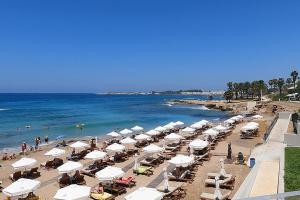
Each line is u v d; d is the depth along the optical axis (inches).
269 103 3983.8
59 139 1803.6
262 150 1168.2
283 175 767.1
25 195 749.9
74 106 5246.1
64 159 1226.6
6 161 1229.7
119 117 3189.0
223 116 3373.5
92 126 2390.5
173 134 1375.5
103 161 1069.8
